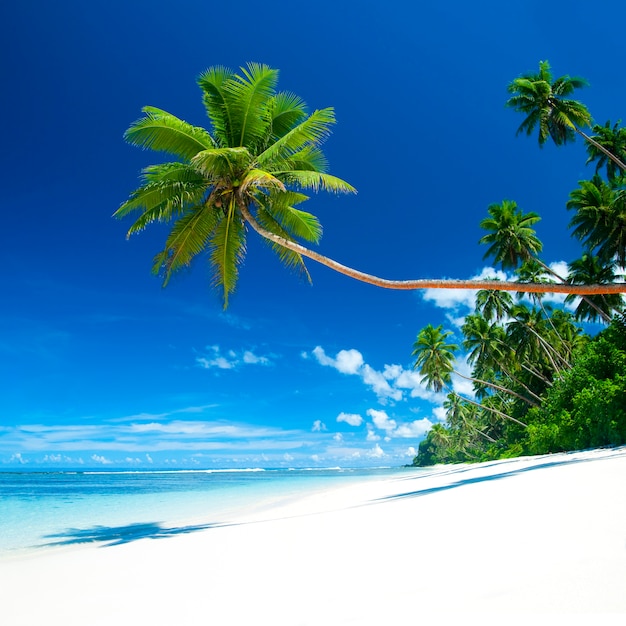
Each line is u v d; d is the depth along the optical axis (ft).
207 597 13.98
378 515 28.09
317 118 45.93
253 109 50.24
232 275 53.72
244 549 22.06
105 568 21.12
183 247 52.29
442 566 13.82
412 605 10.46
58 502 83.97
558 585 10.34
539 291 42.55
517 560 13.16
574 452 78.43
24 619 13.65
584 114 97.09
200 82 50.49
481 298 150.51
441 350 180.96
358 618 10.08
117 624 12.25
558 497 24.18
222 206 50.80
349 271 46.39
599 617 8.25
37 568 22.99
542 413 121.49
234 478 262.88
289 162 52.60
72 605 14.76
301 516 36.35
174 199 49.19
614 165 112.27
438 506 28.04
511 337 149.07
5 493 119.65
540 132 99.60
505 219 127.75
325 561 16.97
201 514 54.95
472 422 277.64
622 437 71.00
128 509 66.69
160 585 16.37
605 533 15.02
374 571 14.43
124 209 47.88
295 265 55.77
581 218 113.70
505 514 21.43
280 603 12.37
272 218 54.70
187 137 48.67
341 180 46.21
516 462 81.00
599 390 77.10
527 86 98.32
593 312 125.49
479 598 10.25
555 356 160.45
